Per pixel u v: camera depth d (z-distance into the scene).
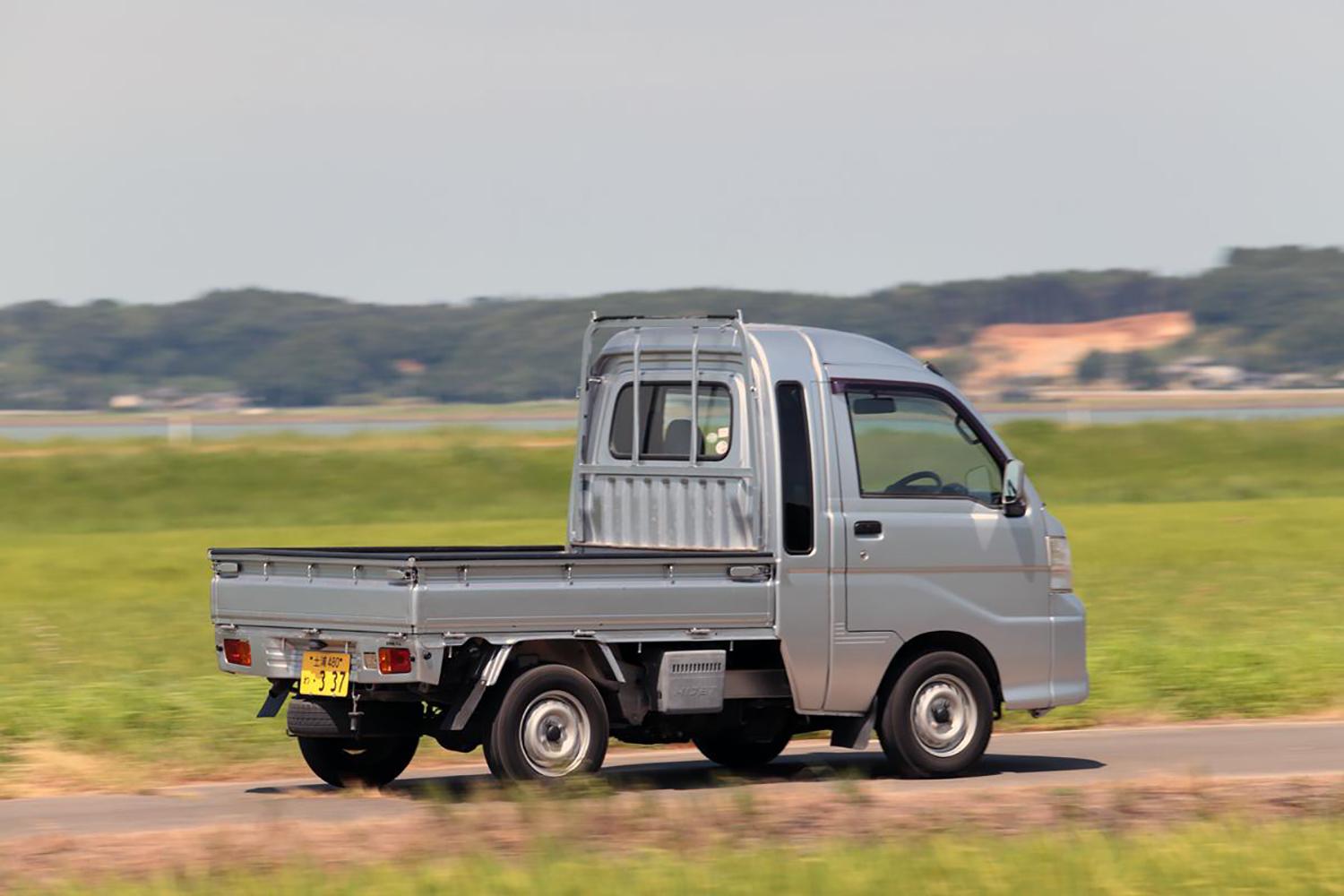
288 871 26.81
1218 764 41.12
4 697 47.88
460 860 27.80
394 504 144.62
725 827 31.22
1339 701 51.81
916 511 38.44
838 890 25.72
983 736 38.84
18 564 97.31
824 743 47.31
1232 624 69.25
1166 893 26.16
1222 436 182.88
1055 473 169.88
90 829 32.44
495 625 34.03
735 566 36.53
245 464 152.25
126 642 65.56
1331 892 26.33
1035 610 39.72
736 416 38.19
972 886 26.03
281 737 44.66
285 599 35.38
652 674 36.16
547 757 34.72
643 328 40.28
